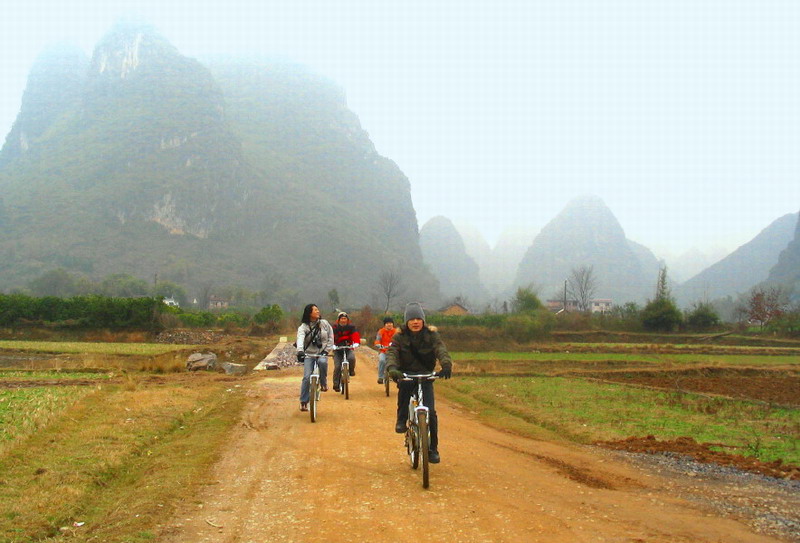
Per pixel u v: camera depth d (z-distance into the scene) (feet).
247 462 25.17
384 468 24.13
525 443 31.91
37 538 16.70
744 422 40.60
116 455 25.77
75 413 35.53
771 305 283.59
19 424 31.55
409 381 23.04
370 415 37.52
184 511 18.66
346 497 20.13
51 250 621.72
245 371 79.61
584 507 19.58
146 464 25.22
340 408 40.60
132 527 16.98
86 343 134.41
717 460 27.58
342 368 46.26
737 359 134.41
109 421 33.17
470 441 31.42
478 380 71.15
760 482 23.52
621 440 32.60
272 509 18.90
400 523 17.56
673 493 21.72
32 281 514.68
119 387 50.70
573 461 27.27
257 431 32.09
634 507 19.79
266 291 567.18
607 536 16.76
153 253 651.25
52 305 156.25
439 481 22.29
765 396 68.13
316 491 20.85
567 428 36.60
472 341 175.52
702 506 20.02
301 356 36.11
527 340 184.96
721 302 531.91
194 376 66.13
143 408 37.52
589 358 129.08
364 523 17.57
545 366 106.63
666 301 225.35
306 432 31.78
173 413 36.58
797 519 18.65
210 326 213.25
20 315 153.89
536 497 20.59
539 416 41.50
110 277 508.53
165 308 173.37
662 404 49.93
